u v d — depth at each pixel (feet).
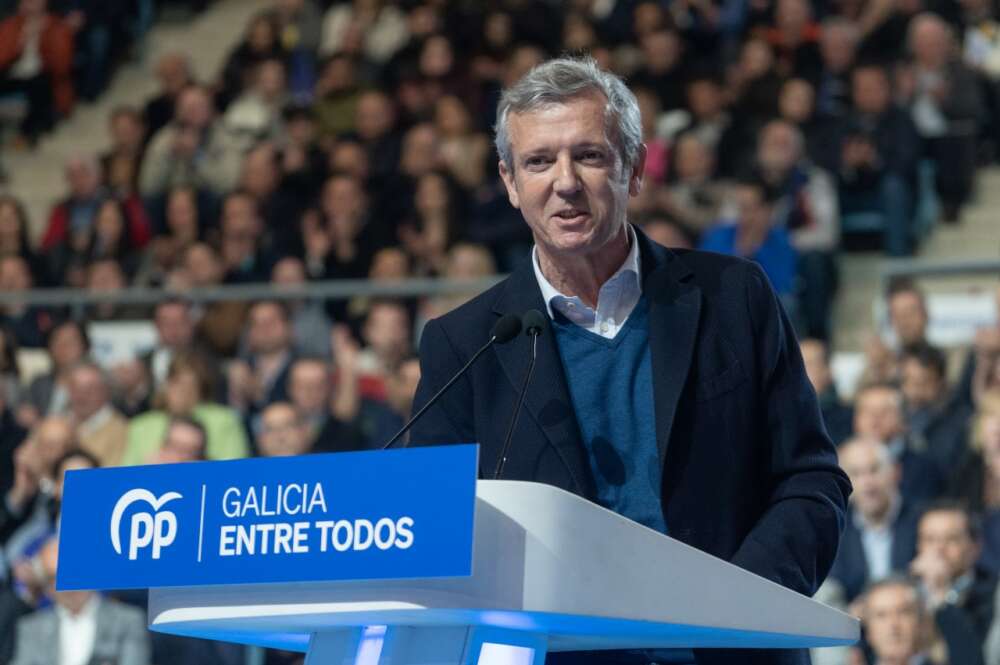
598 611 13.00
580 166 16.63
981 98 72.13
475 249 63.16
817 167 68.49
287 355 57.06
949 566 43.57
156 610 14.47
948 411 49.75
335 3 89.97
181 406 55.83
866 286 59.31
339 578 12.96
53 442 53.16
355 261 68.23
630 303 17.80
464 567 12.37
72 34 94.02
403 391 54.29
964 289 52.65
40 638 47.26
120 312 59.93
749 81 72.33
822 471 17.11
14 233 73.61
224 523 13.66
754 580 14.20
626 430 17.06
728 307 17.47
